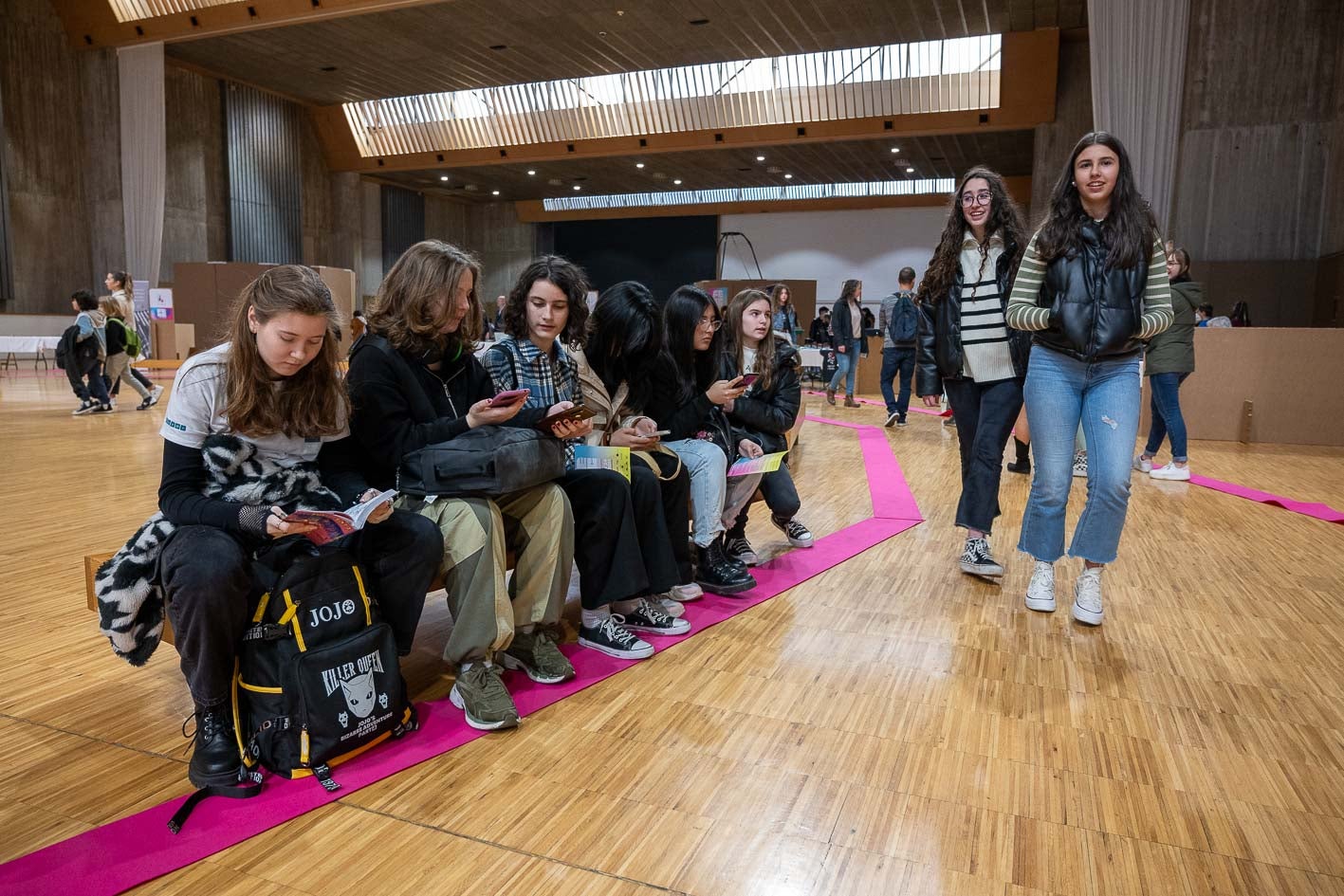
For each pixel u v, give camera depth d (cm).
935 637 224
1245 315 788
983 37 1412
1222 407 654
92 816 136
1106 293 218
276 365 147
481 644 167
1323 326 799
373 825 134
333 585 151
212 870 122
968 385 279
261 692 146
